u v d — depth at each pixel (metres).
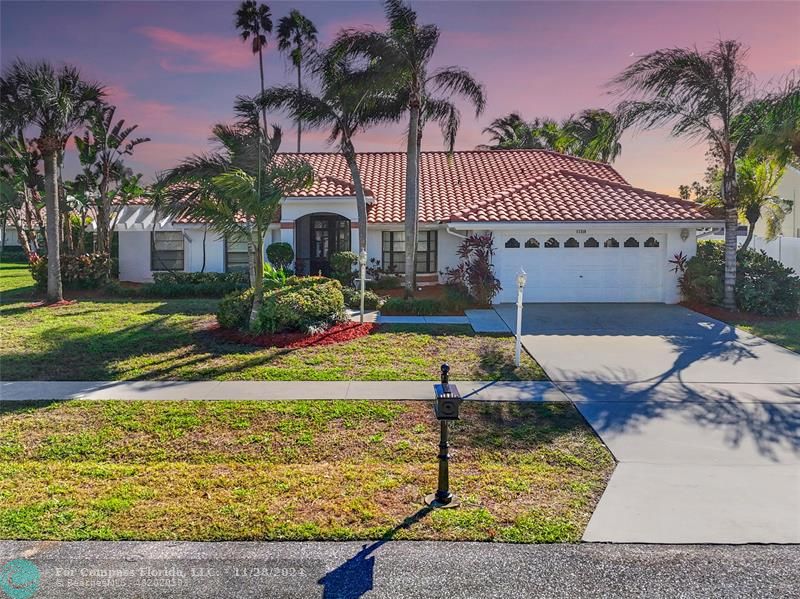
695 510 5.32
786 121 14.64
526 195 19.09
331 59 16.84
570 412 8.20
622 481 5.95
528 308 17.00
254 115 15.02
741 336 13.31
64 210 24.08
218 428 7.48
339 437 7.20
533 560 4.50
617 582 4.23
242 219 18.81
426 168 25.72
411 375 10.02
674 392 9.12
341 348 12.05
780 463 6.41
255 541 4.75
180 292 19.72
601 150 17.64
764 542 4.77
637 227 17.31
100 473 6.07
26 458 6.55
